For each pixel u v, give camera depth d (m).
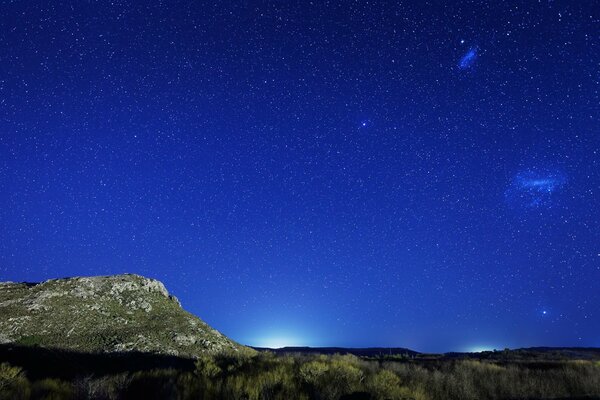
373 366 21.48
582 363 25.47
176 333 46.84
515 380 18.47
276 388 14.19
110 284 57.59
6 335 37.12
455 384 16.75
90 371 27.84
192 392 13.48
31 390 13.16
